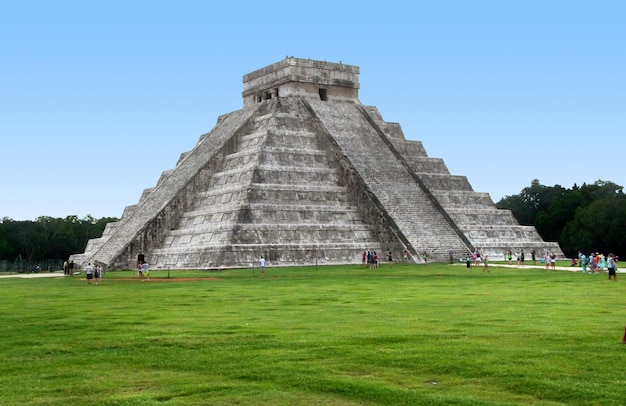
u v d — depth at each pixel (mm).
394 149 108812
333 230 95375
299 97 111625
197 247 91688
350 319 32406
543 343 25391
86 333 29562
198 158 109250
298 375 21484
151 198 107438
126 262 95500
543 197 167875
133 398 19578
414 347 24984
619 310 34969
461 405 18375
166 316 34812
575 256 130750
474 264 87938
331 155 104188
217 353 24812
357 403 18859
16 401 19469
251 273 74750
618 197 145250
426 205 100312
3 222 168000
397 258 92875
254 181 95438
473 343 25531
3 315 36438
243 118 112562
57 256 169500
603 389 19406
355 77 117188
